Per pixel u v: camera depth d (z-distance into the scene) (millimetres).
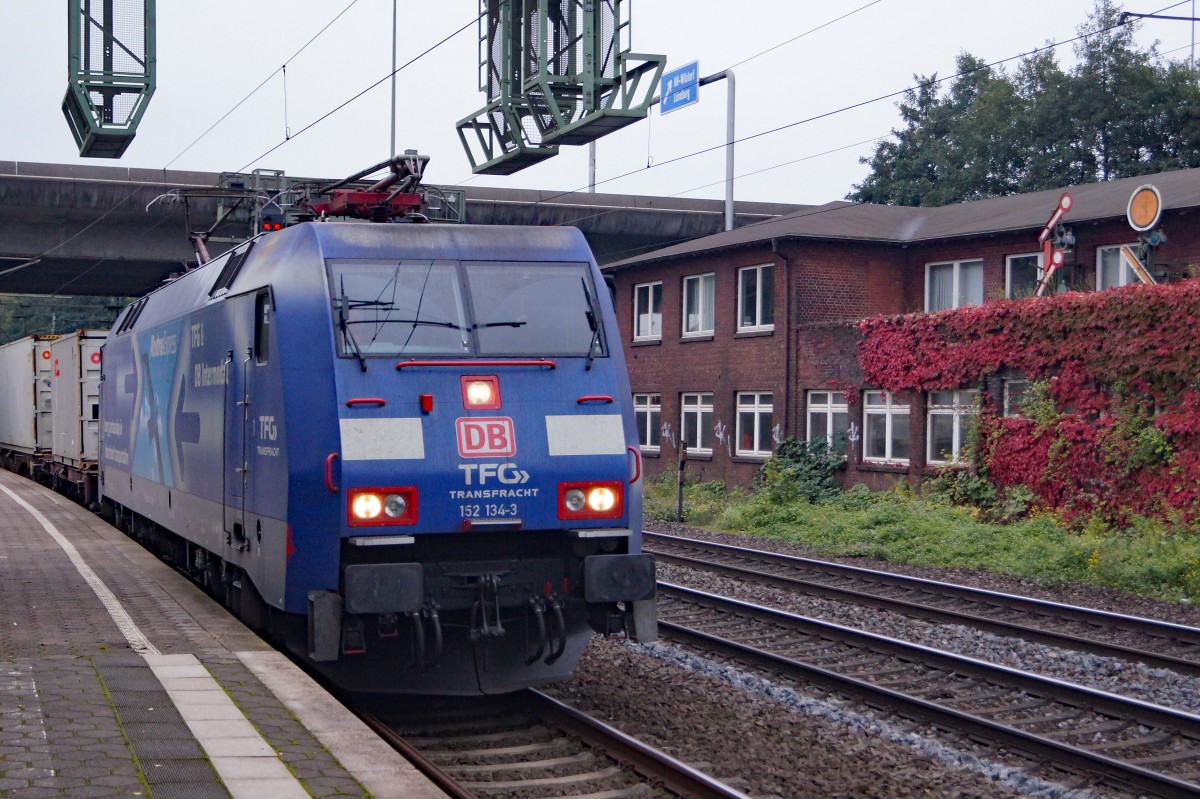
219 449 10469
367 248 8781
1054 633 11953
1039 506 21109
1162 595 14977
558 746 7992
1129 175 46469
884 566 18219
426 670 8758
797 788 7215
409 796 5402
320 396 8266
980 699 9797
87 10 15289
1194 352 18516
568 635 9078
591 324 9023
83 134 16047
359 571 7891
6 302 87250
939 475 23203
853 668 11000
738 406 30062
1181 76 46688
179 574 12469
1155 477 19109
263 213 14586
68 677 7449
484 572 8484
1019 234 26312
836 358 26375
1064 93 48156
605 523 8594
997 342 22062
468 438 8312
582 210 42750
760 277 29344
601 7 16906
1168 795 7332
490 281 8945
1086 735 8727
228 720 6555
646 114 16344
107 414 18234
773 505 25078
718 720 8781
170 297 13805
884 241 28422
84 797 5211
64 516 19859
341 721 6621
